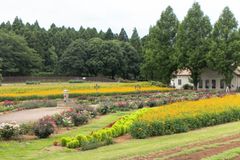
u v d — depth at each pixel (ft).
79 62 361.51
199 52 237.04
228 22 233.14
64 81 311.27
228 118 80.12
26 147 55.36
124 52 374.22
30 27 462.60
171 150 44.19
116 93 177.99
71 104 131.95
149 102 122.93
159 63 250.78
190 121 69.31
